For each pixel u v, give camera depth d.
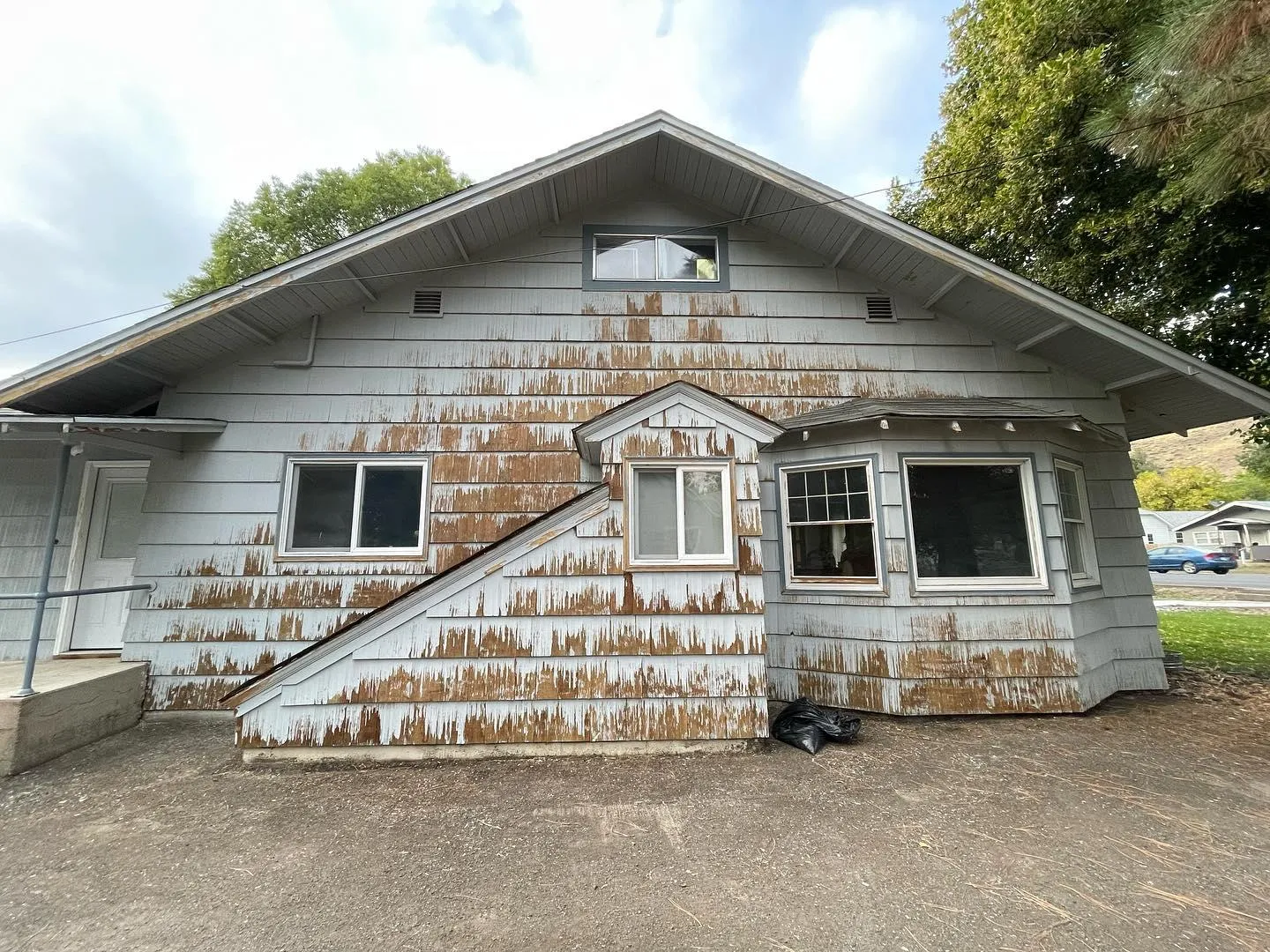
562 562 4.08
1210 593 18.36
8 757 3.76
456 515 5.55
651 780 3.53
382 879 2.49
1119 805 3.14
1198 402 6.10
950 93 11.34
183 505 5.32
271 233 16.38
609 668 4.01
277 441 5.52
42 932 2.16
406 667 3.96
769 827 2.92
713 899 2.31
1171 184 6.35
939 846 2.71
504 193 5.34
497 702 3.95
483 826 2.97
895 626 4.77
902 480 5.01
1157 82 3.68
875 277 6.18
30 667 4.02
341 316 5.79
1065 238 8.16
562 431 5.77
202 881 2.50
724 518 4.16
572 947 2.03
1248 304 6.52
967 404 5.44
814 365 6.05
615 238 6.30
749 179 5.70
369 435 5.62
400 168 17.42
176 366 5.33
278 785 3.54
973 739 4.23
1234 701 5.23
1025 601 4.87
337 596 5.32
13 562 5.46
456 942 2.06
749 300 6.17
